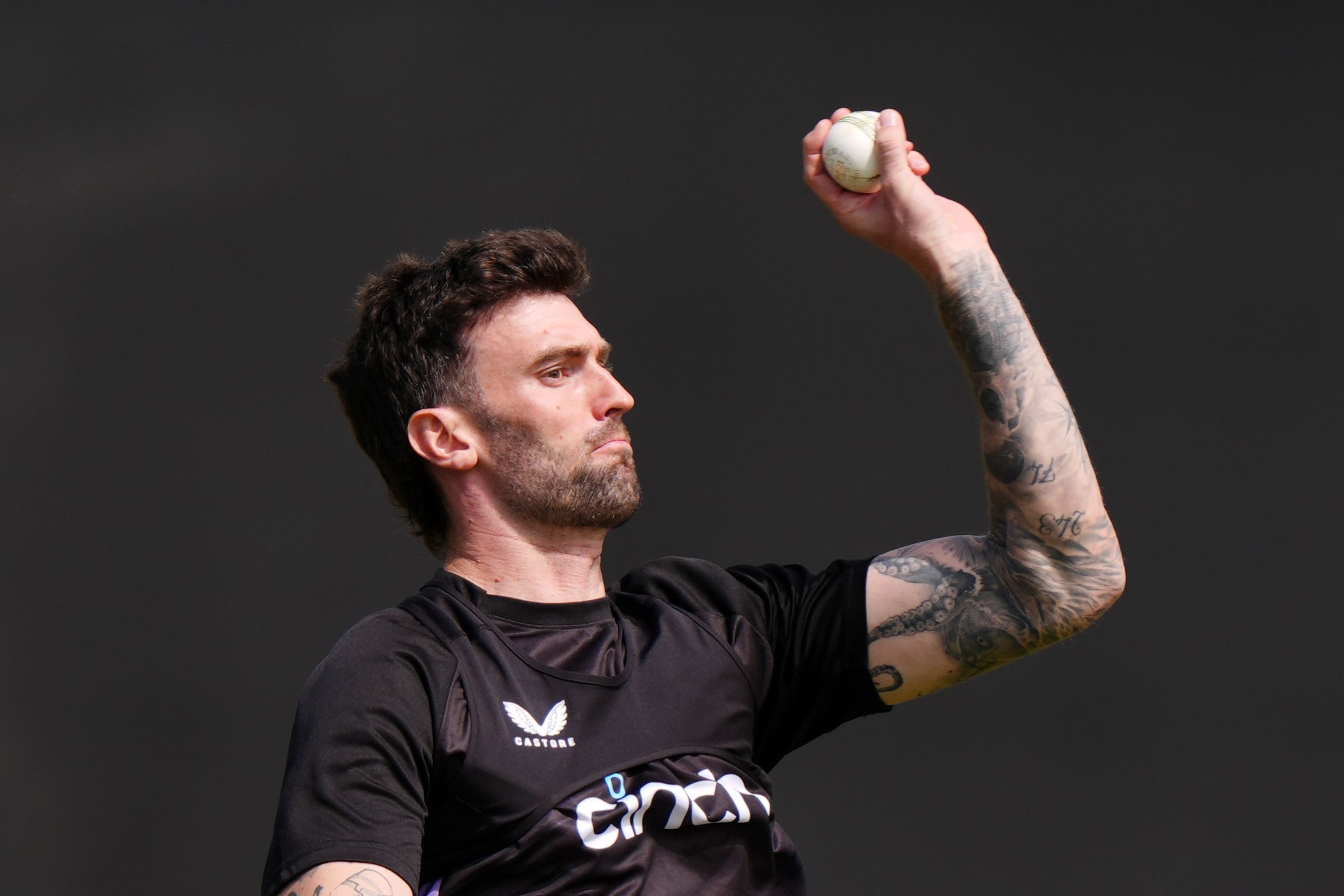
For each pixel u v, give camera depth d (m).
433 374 8.41
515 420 8.23
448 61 22.41
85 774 19.27
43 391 20.41
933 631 8.48
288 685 20.11
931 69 23.17
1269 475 22.05
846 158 8.46
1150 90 23.12
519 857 7.13
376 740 7.01
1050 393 8.41
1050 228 22.86
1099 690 20.94
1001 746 20.69
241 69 21.81
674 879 7.34
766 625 8.57
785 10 23.19
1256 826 20.52
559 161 22.48
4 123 21.05
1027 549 8.39
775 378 22.33
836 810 20.48
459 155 22.20
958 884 20.28
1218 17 23.17
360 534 20.78
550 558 8.26
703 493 21.94
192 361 20.89
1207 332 22.50
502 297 8.45
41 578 19.84
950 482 22.14
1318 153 22.92
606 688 7.68
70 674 19.59
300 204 21.64
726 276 22.50
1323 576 21.64
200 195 21.34
